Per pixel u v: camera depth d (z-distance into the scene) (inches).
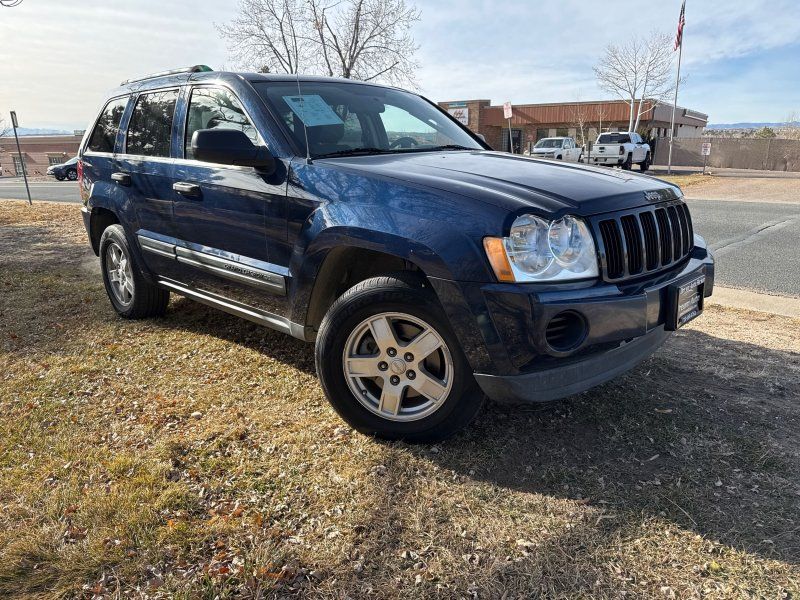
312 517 90.0
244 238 131.2
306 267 115.6
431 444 110.1
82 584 76.5
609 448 109.4
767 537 85.6
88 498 93.0
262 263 128.1
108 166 178.4
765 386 135.9
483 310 93.9
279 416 121.5
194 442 110.7
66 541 83.9
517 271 92.7
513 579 78.2
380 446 109.7
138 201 164.4
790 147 1342.3
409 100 167.6
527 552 83.0
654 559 81.7
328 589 76.3
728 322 185.2
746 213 490.0
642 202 107.0
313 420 119.9
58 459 105.3
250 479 99.3
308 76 151.8
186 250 148.6
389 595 75.5
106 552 81.4
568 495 95.7
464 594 75.7
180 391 133.4
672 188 121.7
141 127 168.9
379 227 102.9
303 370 144.9
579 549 83.7
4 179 1721.2
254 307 135.1
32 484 97.7
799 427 117.2
